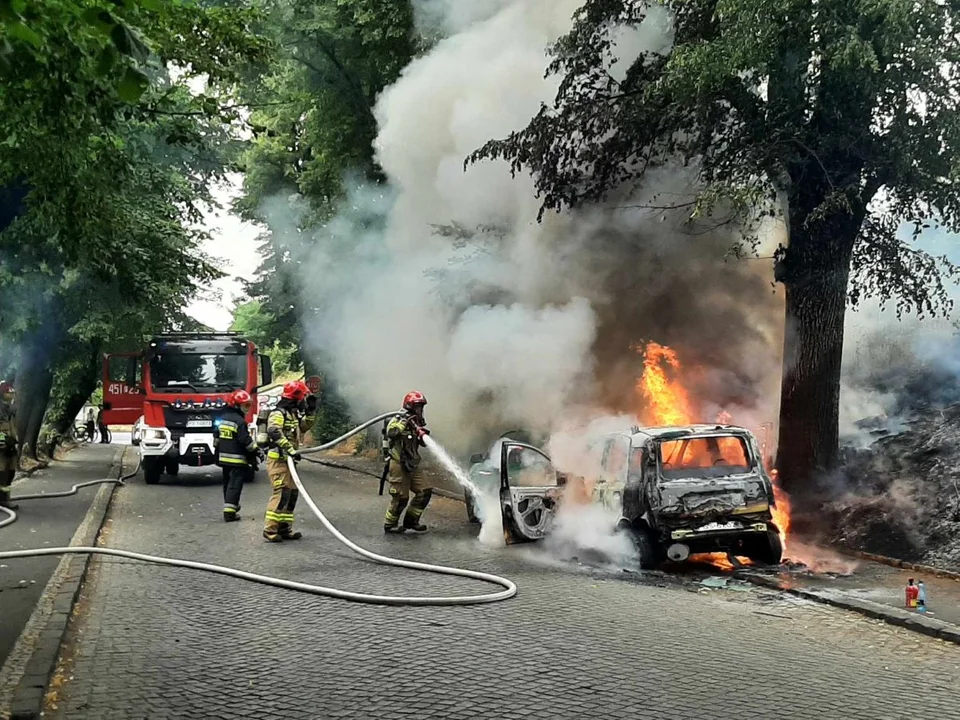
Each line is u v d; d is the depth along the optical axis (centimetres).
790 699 575
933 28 1030
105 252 1631
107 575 986
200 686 602
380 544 1206
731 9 1080
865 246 1305
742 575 982
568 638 718
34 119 895
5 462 1508
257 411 2230
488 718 537
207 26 962
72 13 495
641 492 1023
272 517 1226
